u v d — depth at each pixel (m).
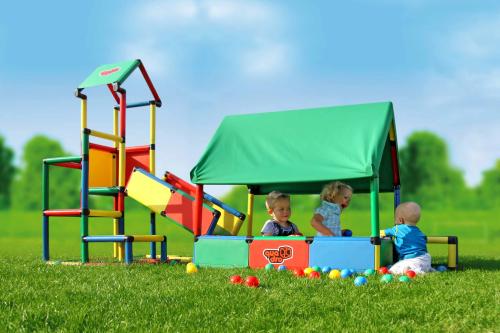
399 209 6.63
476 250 14.32
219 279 5.38
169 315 3.66
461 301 4.11
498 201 35.44
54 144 40.50
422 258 6.30
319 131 6.94
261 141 7.17
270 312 3.76
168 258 8.87
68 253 11.42
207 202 8.84
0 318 3.57
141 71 9.29
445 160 37.50
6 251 12.57
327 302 4.07
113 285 5.02
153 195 8.44
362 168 6.11
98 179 9.07
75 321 3.48
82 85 8.50
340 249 6.25
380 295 4.39
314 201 32.28
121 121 8.79
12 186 39.91
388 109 6.94
